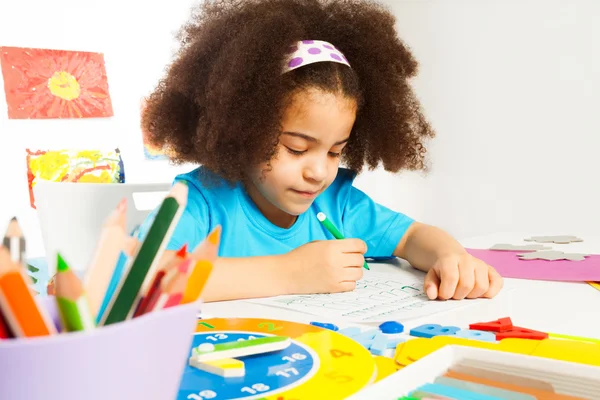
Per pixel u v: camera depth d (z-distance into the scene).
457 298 0.57
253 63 0.69
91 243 0.83
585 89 1.84
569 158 1.89
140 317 0.21
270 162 0.70
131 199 0.88
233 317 0.48
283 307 0.54
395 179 2.27
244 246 0.82
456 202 2.14
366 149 0.93
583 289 0.60
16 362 0.18
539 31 1.91
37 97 1.78
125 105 1.97
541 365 0.30
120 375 0.20
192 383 0.31
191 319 0.23
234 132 0.71
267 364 0.34
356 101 0.72
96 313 0.22
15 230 0.20
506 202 2.03
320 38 0.79
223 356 0.34
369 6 0.88
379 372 0.34
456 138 2.12
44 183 0.84
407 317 0.50
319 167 0.70
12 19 1.75
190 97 0.80
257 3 0.79
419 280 0.68
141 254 0.22
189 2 2.11
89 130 1.89
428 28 2.15
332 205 0.93
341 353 0.35
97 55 1.91
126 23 1.97
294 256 0.63
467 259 0.62
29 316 0.19
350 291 0.62
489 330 0.44
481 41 2.04
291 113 0.68
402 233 0.84
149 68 2.02
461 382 0.30
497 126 2.03
